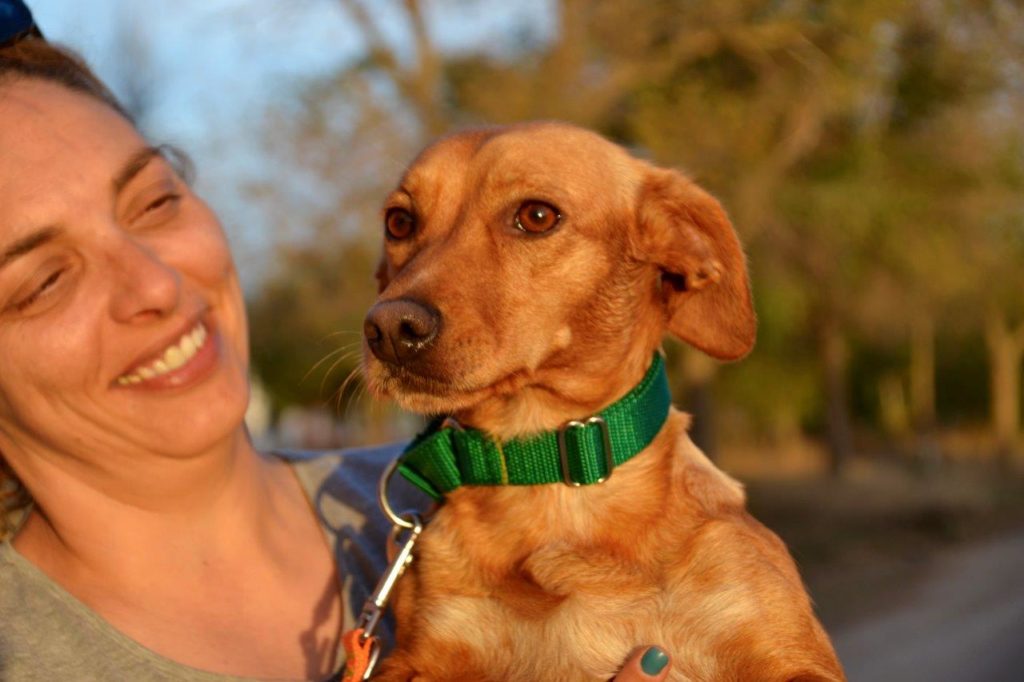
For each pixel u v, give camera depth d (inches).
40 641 29.8
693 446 36.1
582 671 32.4
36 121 31.2
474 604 33.6
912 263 171.0
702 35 142.4
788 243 164.2
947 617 127.1
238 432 33.8
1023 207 165.9
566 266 35.4
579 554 33.4
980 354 437.1
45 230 30.2
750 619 32.5
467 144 36.9
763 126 150.3
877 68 150.2
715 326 37.0
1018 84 151.8
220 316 33.7
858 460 370.3
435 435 34.6
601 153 37.0
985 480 300.5
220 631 31.5
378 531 35.3
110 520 31.6
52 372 30.0
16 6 32.3
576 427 33.7
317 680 31.6
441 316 33.9
